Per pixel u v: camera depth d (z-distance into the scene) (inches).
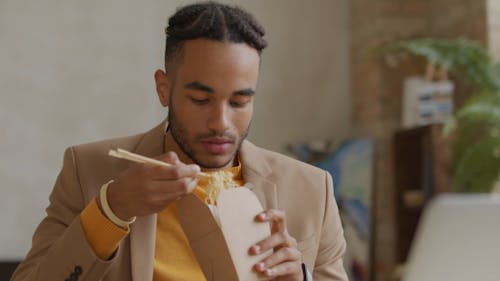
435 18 176.6
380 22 176.9
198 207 47.7
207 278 49.5
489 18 152.1
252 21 54.6
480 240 31.4
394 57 173.8
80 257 49.3
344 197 176.4
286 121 186.1
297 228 60.7
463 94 165.2
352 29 190.4
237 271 47.0
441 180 143.6
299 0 188.7
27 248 166.6
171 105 55.3
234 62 52.0
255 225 48.9
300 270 50.6
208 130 53.1
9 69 168.4
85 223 49.8
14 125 167.8
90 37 173.5
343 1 191.6
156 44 177.5
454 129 141.9
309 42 188.9
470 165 128.6
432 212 31.9
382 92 175.2
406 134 163.3
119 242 50.0
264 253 49.0
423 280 32.1
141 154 61.5
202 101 53.1
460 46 131.9
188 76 52.6
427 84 156.7
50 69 170.6
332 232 63.9
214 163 54.4
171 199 46.7
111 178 59.6
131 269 55.5
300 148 182.2
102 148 62.1
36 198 167.9
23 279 54.6
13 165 167.2
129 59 175.5
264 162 62.7
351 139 187.6
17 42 169.2
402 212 168.4
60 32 171.6
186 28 53.1
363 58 182.9
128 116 174.6
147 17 177.2
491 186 128.9
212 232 47.5
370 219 172.6
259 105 184.9
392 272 175.3
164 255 57.7
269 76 185.9
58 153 169.8
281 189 61.3
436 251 31.8
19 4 169.8
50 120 169.9
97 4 174.2
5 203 166.4
